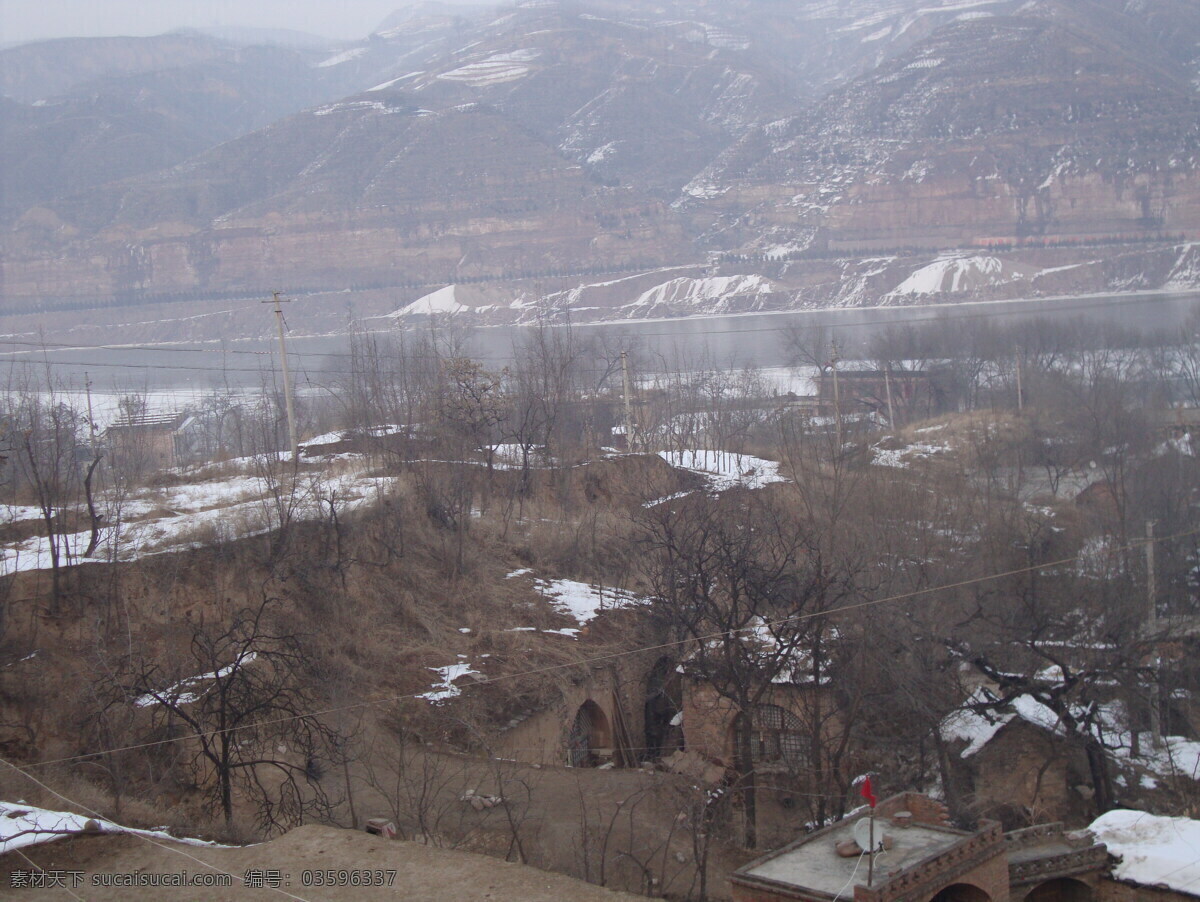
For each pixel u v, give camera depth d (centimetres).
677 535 4850
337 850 1925
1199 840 2309
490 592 4738
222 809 2902
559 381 6938
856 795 3325
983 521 4972
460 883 1781
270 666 3603
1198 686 4138
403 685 3969
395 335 17112
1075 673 3716
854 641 3584
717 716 3862
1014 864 2195
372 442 6084
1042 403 8450
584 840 2706
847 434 7519
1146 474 5822
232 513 4472
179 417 9694
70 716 3219
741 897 1881
